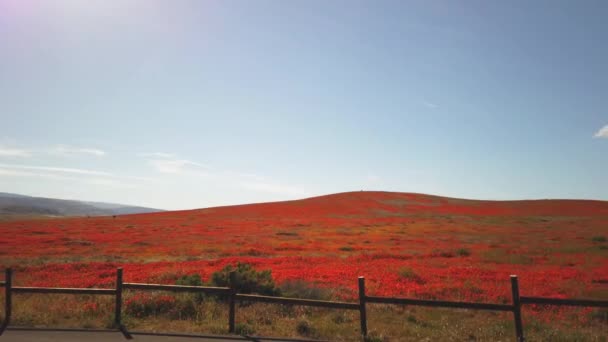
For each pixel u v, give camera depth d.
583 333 9.69
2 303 11.88
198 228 59.25
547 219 76.81
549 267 22.69
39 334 8.73
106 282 17.58
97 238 44.75
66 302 11.99
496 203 113.12
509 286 16.62
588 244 34.88
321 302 9.22
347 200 111.62
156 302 11.35
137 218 82.12
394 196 119.69
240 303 12.38
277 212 93.94
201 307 11.38
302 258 28.05
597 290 15.36
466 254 30.52
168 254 32.16
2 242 39.47
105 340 8.34
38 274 20.95
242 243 40.72
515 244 37.56
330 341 8.62
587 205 102.94
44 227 60.03
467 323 10.97
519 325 8.28
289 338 8.80
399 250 34.31
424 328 10.34
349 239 45.22
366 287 16.39
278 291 13.52
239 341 8.52
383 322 11.06
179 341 8.38
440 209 101.44
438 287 16.28
